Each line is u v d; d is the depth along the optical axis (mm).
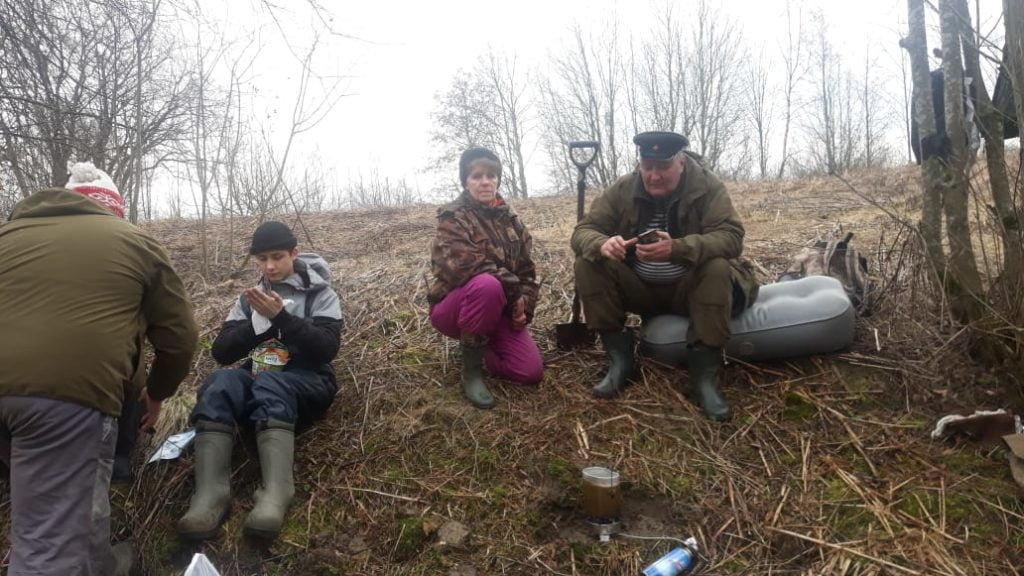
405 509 2654
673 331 3287
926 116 3246
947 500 2502
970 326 2965
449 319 3137
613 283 3219
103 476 2133
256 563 2506
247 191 7141
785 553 2412
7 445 2160
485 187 3197
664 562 2355
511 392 3248
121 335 2111
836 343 3191
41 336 1985
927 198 3271
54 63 5363
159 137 6277
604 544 2521
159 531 2650
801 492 2643
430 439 2971
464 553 2498
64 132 5281
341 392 3297
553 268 4746
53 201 2225
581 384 3318
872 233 4898
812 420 2980
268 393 2779
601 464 2820
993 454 2666
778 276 4207
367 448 2951
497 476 2793
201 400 2764
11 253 2100
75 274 2074
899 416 2943
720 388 3207
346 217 8023
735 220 3072
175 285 2344
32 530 1991
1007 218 2994
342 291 4492
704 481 2740
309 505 2699
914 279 3449
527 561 2463
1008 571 2219
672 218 3221
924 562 2283
